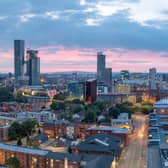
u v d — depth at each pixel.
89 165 184.62
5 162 196.50
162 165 183.62
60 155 196.62
